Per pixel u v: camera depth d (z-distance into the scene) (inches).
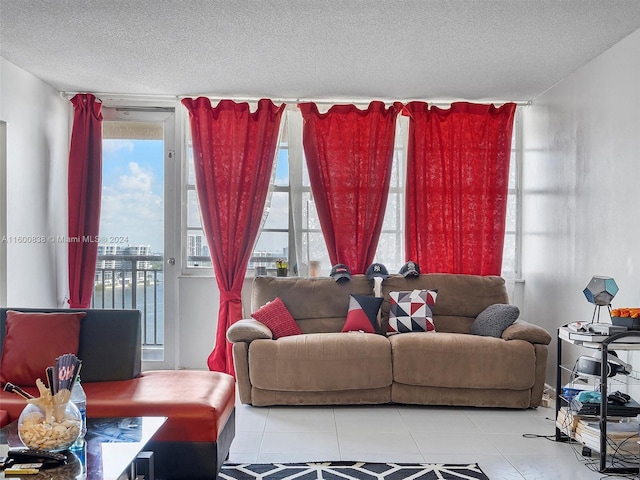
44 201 213.5
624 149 164.4
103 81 213.6
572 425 148.8
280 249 237.8
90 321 151.5
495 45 172.6
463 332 210.7
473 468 137.2
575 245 193.5
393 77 205.3
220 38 169.5
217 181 229.0
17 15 152.7
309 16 152.6
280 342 187.5
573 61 186.1
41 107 211.6
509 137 231.0
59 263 225.8
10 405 126.8
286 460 142.3
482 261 231.9
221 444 129.6
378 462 140.9
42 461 92.1
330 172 230.4
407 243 232.2
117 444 101.9
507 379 181.8
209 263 237.9
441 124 231.9
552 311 211.3
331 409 186.1
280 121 232.5
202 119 228.1
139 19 155.5
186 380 144.9
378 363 184.2
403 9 147.5
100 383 144.3
